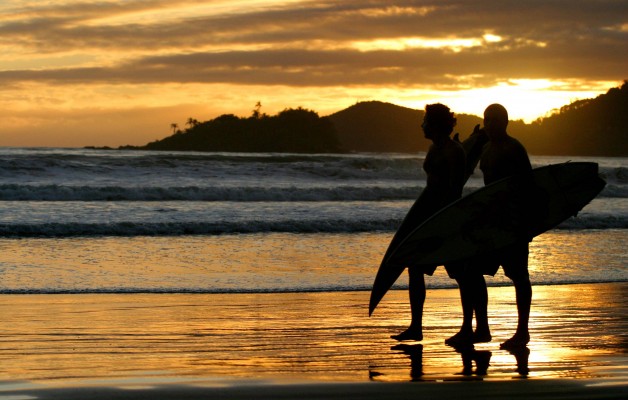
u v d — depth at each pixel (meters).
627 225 35.03
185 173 59.53
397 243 12.05
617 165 111.06
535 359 10.67
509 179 11.70
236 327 13.05
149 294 16.64
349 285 18.16
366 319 13.98
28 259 22.22
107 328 12.80
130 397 8.38
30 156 58.78
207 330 12.75
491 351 11.24
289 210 38.41
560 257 23.89
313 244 27.00
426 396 8.55
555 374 9.74
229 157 67.31
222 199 44.88
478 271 11.81
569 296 16.62
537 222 11.66
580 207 11.71
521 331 11.62
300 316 14.20
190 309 14.82
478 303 11.88
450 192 11.90
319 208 39.69
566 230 33.44
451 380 9.37
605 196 53.12
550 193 11.73
